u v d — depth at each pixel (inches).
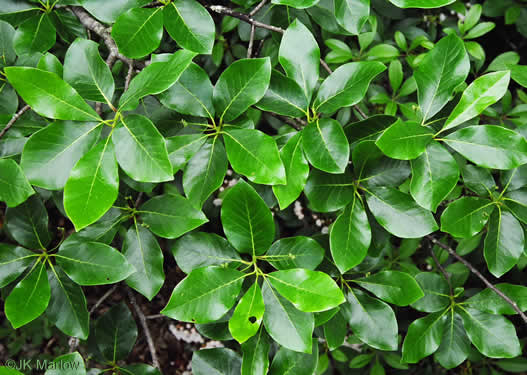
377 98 29.0
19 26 21.8
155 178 17.1
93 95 18.4
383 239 22.2
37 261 20.8
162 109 21.2
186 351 44.6
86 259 20.3
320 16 23.7
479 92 18.7
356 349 38.5
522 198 20.6
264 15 25.1
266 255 20.5
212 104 19.1
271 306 19.6
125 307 25.1
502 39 35.9
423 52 31.5
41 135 17.6
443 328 22.8
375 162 20.1
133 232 21.4
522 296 21.9
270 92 19.3
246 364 20.2
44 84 17.7
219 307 19.3
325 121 18.6
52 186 17.5
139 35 19.1
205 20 19.5
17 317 19.8
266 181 17.7
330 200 20.0
